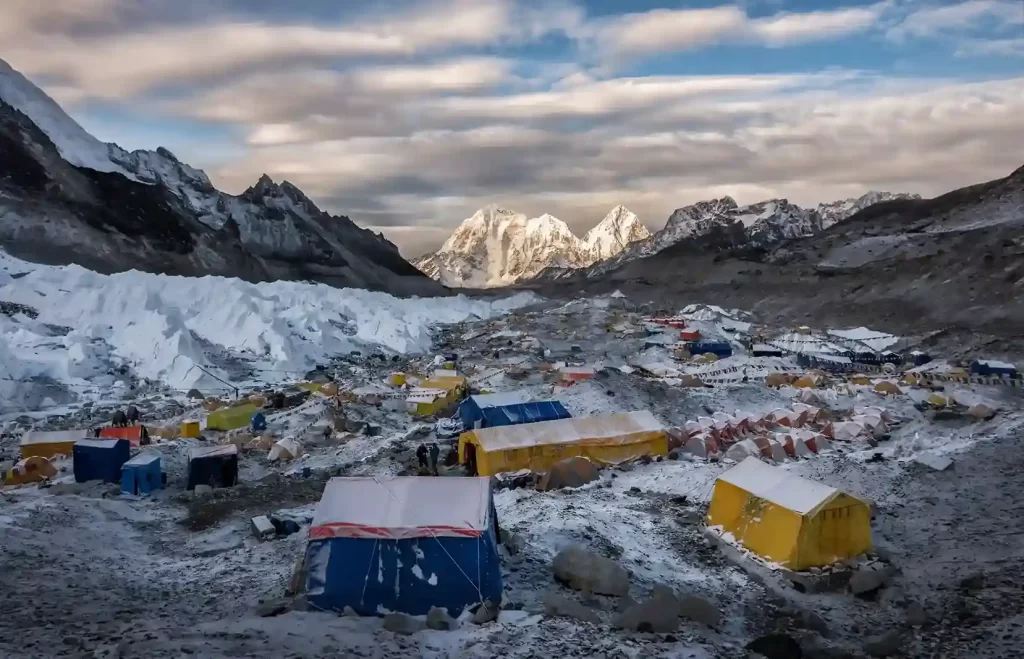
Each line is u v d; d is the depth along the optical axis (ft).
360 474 108.99
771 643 47.50
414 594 49.85
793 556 64.95
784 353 243.60
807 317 386.93
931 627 53.31
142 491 100.99
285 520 78.79
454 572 50.34
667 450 107.65
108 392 193.26
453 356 261.24
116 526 82.53
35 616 48.42
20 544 68.80
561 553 58.80
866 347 261.24
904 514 78.23
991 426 114.93
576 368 192.75
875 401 156.76
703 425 115.03
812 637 50.93
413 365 242.37
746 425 116.47
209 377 207.21
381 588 49.98
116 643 40.45
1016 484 81.82
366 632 44.73
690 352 254.06
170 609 53.26
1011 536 68.59
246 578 62.34
